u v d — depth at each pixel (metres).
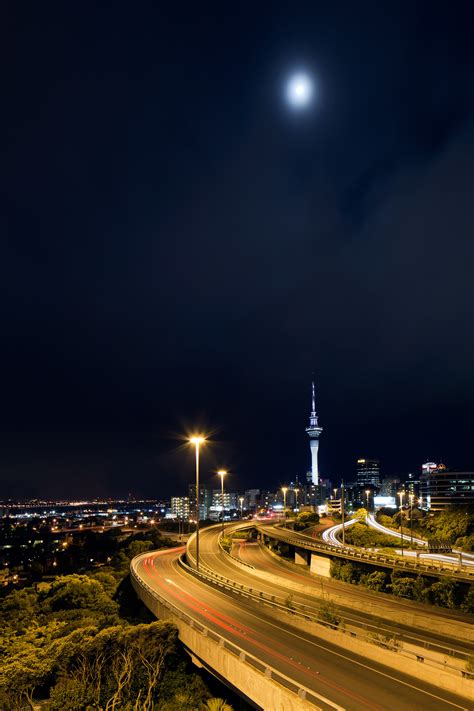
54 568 172.50
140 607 65.94
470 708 25.19
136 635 39.50
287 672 29.73
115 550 182.12
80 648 38.31
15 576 172.25
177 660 42.53
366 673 29.77
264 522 195.88
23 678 36.38
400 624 47.91
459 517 124.00
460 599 60.16
